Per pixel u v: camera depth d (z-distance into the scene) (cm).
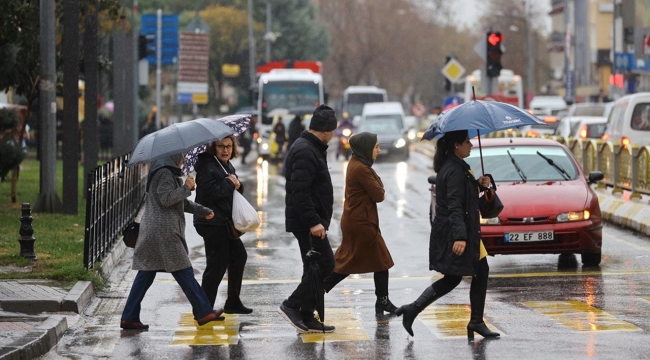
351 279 3491
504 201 3681
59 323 2616
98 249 3612
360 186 2741
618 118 7469
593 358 2228
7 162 5409
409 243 4419
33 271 3334
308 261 2564
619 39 15425
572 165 4009
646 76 14588
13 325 2561
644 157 5353
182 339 2561
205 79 11725
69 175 5106
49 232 4322
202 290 2659
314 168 2578
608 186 6097
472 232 2427
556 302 2964
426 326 2652
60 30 6238
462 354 2308
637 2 14338
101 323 2803
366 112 12325
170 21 11275
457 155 2456
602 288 3198
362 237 2744
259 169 10069
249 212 2714
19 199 5875
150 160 2561
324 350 2392
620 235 4650
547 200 3666
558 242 3591
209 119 2684
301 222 2591
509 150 4100
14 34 5212
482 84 7394
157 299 3159
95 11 5481
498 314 2784
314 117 2603
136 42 7844
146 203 2653
